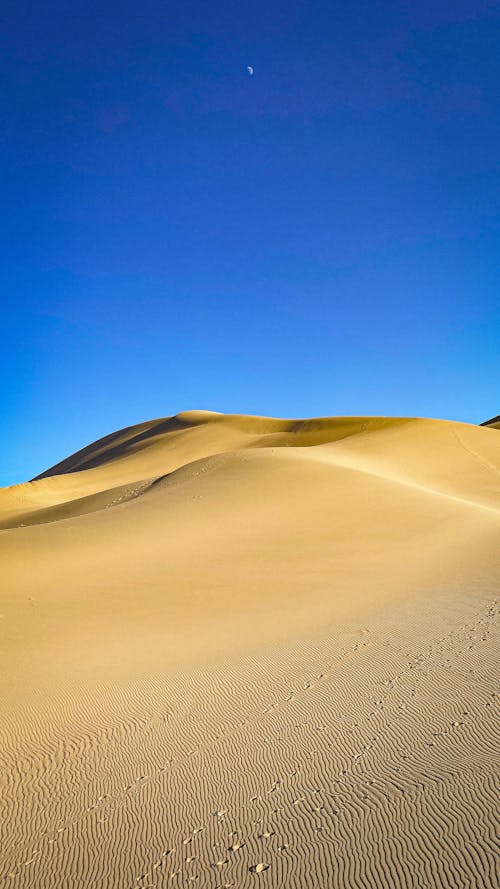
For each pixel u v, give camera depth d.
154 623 14.70
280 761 7.96
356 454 50.72
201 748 8.59
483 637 11.99
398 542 22.67
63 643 13.38
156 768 8.17
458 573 18.23
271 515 26.53
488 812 5.96
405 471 47.38
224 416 107.81
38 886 6.04
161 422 119.81
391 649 11.95
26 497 73.12
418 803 6.39
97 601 16.48
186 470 40.16
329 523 25.31
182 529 24.67
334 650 12.26
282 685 10.60
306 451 45.97
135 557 21.03
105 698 10.54
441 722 8.38
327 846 5.95
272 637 13.43
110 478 79.44
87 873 6.16
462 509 28.75
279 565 19.86
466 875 5.14
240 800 7.15
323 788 7.12
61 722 9.72
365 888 5.23
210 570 19.42
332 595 16.69
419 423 66.56
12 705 10.38
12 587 17.89
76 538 23.88
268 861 5.88
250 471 34.78
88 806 7.43
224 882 5.67
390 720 8.71
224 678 11.16
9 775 8.27
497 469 50.25
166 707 10.07
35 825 7.14
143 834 6.72
